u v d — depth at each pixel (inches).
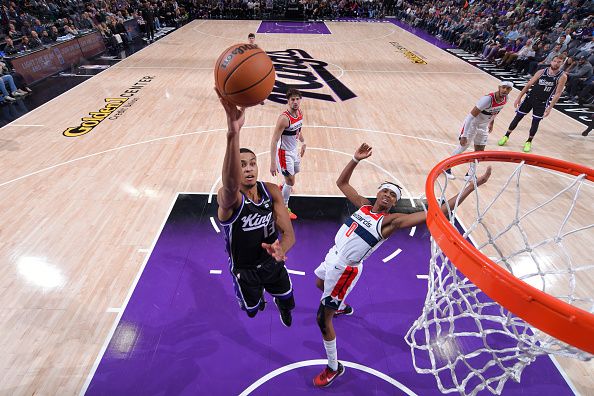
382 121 342.0
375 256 186.1
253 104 79.1
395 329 150.5
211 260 180.1
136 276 169.9
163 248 186.1
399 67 530.9
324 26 875.4
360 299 163.3
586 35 486.9
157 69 486.9
